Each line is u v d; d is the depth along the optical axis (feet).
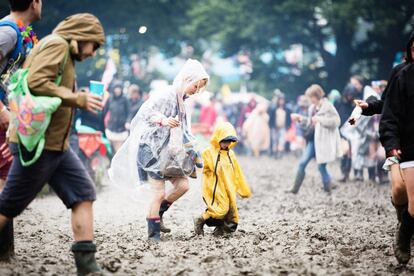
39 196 54.44
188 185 34.60
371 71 143.33
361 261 28.78
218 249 31.32
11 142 24.16
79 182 24.79
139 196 34.12
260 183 69.56
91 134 60.18
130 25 154.30
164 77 167.32
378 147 68.64
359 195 58.59
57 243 32.89
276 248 31.60
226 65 233.96
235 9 144.46
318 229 38.32
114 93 75.77
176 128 33.42
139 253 30.04
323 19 136.46
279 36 146.20
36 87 23.20
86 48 24.40
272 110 111.24
